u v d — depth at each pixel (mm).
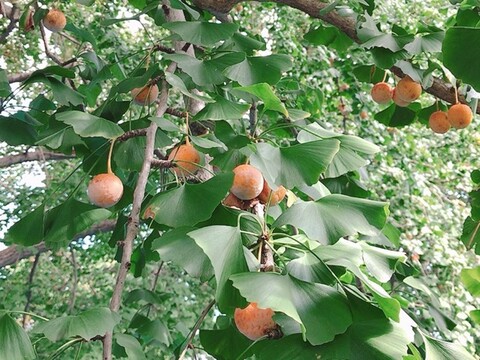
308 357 1388
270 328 1499
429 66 2691
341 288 1552
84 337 1648
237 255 1561
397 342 1415
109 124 2117
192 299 7117
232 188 1911
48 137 2387
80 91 3561
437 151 7297
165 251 1660
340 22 2998
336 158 2029
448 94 2854
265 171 1782
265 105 2018
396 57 2670
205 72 2268
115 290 1819
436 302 2564
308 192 2211
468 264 6180
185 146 2178
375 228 1718
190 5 3289
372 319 1500
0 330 1720
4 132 2748
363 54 5652
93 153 2508
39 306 6957
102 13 6035
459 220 6352
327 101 6043
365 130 5898
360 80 3260
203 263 1653
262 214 2059
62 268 7418
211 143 2068
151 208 1872
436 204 6051
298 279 1499
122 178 2961
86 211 2264
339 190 3074
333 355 1378
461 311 5309
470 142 7242
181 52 2555
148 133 2125
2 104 2785
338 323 1409
